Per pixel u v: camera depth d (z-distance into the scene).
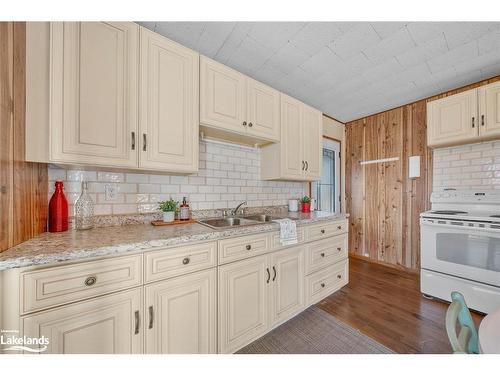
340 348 1.45
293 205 2.58
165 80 1.36
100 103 1.13
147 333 1.03
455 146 2.40
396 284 2.45
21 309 0.76
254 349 1.44
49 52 1.02
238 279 1.39
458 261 1.92
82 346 0.87
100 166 1.18
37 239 1.03
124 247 0.95
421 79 2.28
